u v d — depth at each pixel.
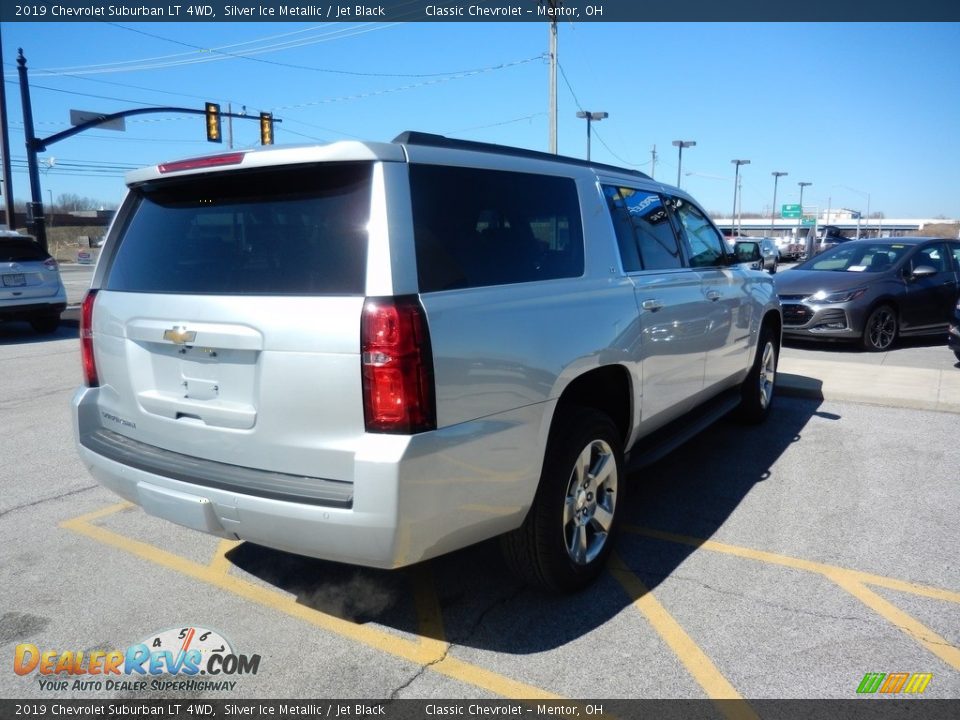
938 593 3.60
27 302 12.66
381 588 3.72
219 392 3.04
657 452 4.41
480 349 2.90
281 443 2.86
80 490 5.12
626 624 3.36
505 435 2.99
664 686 2.92
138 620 3.45
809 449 5.88
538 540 3.33
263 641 3.27
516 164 3.47
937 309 11.34
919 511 4.61
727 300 5.23
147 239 3.43
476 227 3.13
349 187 2.85
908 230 102.38
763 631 3.29
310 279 2.84
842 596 3.58
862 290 10.62
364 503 2.64
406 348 2.65
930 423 6.62
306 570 3.92
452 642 3.24
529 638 3.26
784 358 9.42
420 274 2.78
